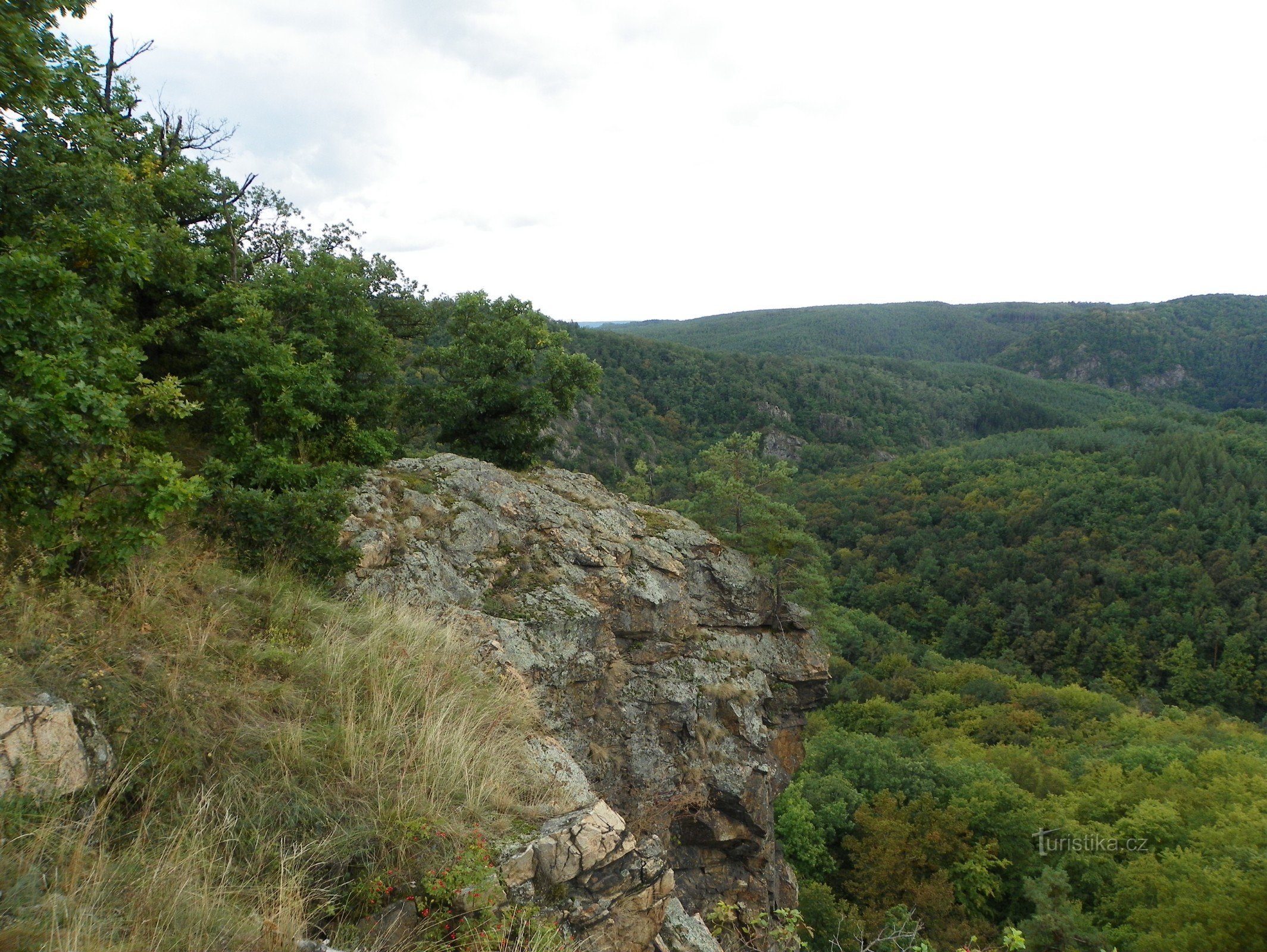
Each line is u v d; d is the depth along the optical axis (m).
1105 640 67.88
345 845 4.45
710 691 11.66
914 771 34.22
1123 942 21.72
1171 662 64.12
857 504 105.94
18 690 4.14
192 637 5.43
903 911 23.80
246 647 5.73
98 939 3.24
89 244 6.48
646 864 5.55
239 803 4.43
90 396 5.21
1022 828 27.70
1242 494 81.00
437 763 5.29
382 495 10.94
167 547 6.80
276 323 11.57
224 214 13.53
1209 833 25.14
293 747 4.89
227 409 9.36
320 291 12.05
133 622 5.23
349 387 12.27
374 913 4.16
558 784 6.01
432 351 15.12
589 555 11.66
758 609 13.55
